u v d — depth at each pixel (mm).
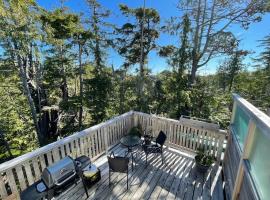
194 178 3338
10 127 10609
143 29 12867
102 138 4023
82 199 2807
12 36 7742
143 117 4809
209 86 9773
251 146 2053
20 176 2492
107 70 13203
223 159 3518
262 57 12641
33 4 8344
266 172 1518
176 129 4207
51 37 9508
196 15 9484
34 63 10719
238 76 16891
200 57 9672
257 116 1740
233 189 2486
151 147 3711
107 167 3648
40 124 11641
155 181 3246
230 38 9383
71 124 13133
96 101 11727
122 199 2826
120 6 12703
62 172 2520
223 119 7895
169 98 9469
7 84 10898
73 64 12273
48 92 12531
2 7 7180
